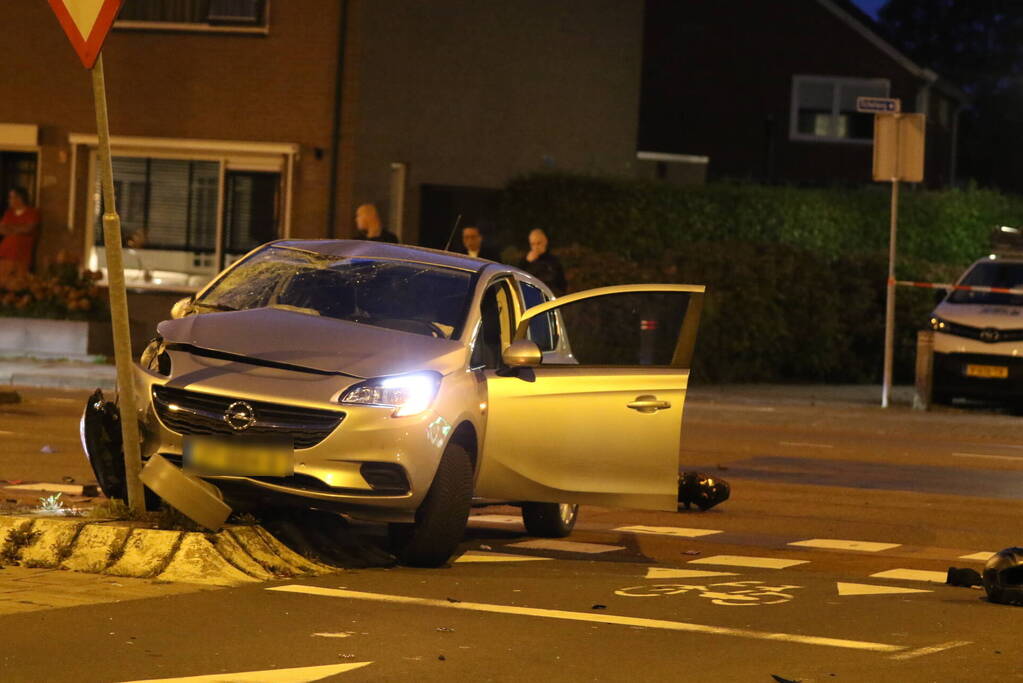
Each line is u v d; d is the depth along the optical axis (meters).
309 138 33.56
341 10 33.41
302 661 7.88
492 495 11.80
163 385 10.73
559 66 36.34
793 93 56.16
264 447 10.49
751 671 8.05
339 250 12.68
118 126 33.91
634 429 11.80
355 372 10.73
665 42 56.19
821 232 39.50
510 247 32.78
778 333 32.66
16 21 34.06
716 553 12.67
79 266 33.53
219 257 33.75
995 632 9.37
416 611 9.34
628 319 30.55
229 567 10.04
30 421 20.28
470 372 11.41
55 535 10.14
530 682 7.64
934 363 28.02
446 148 34.91
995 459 21.17
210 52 33.66
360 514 10.76
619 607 9.79
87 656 7.82
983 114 78.31
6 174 34.81
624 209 35.00
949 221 42.47
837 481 17.98
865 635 9.14
